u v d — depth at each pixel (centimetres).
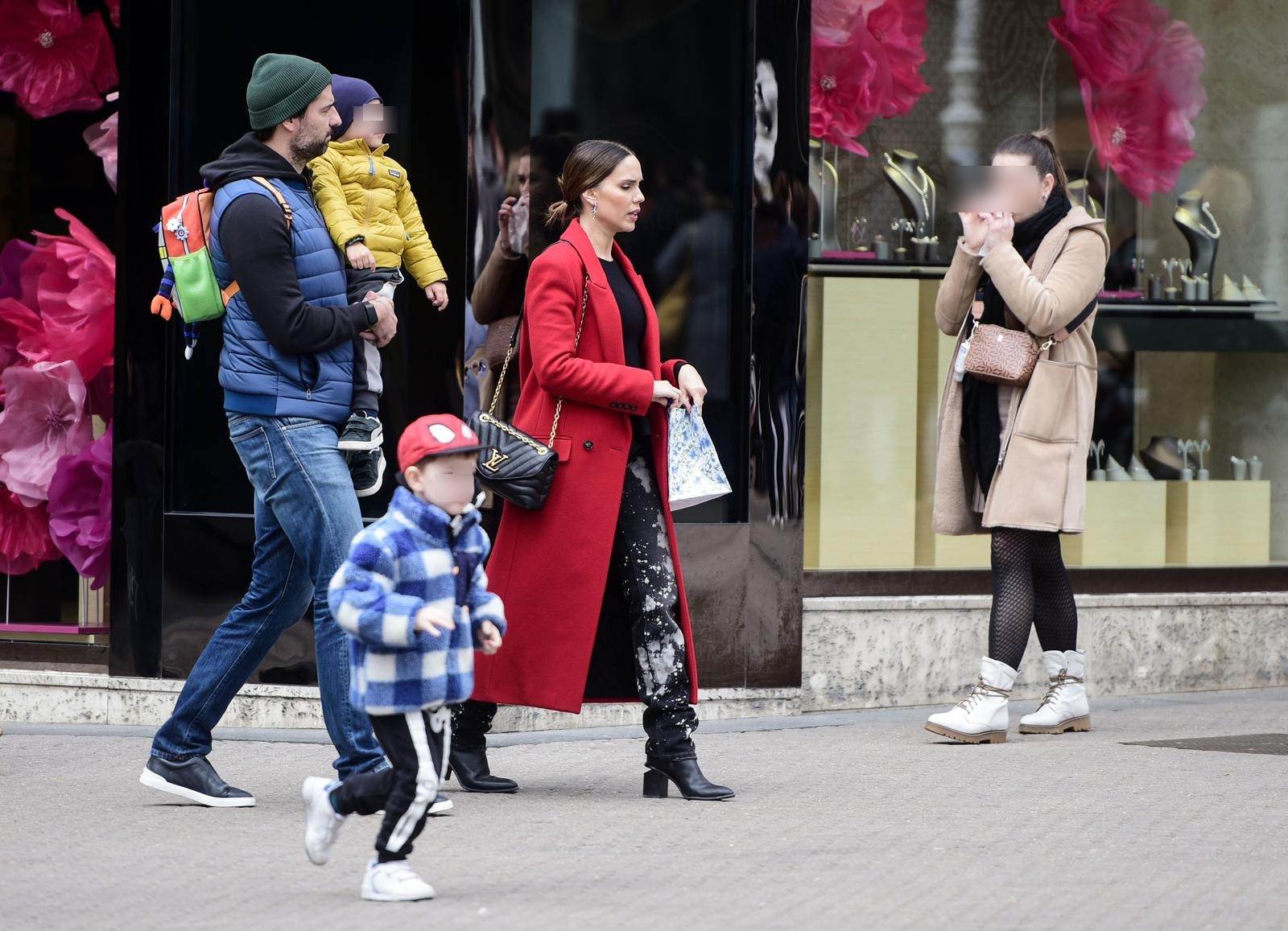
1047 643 2647
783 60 2748
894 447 2947
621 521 2108
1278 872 1716
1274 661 3145
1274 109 3266
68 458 2831
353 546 1585
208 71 2686
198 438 2702
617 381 2042
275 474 1988
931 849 1814
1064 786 2169
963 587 2978
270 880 1678
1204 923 1520
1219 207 3228
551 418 2098
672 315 2756
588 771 2320
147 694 2692
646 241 2741
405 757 1594
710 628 2730
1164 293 3183
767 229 2744
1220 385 3212
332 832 1636
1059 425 2555
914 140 2978
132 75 2667
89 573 2808
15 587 2858
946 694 2922
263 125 2008
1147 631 3047
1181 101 3197
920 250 2966
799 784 2191
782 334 2755
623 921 1511
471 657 1634
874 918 1528
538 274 2072
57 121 2858
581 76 2683
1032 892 1630
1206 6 3212
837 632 2848
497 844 1838
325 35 2647
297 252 1995
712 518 2762
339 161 2344
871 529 2933
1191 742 2527
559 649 2088
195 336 2062
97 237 2850
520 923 1504
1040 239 2602
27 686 2761
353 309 2003
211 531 2655
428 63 2594
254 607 2055
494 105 2588
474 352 2583
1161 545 3144
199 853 1795
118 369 2692
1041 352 2553
